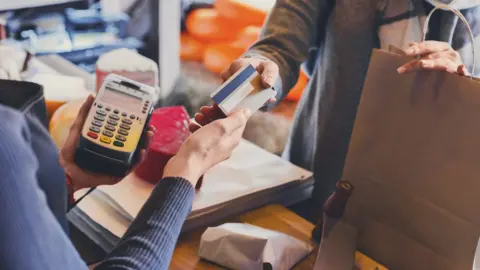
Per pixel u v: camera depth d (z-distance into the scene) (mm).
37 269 382
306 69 1209
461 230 755
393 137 813
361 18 1071
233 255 809
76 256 430
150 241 496
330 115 1168
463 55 995
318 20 1122
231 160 1074
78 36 1348
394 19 1034
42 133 467
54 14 1300
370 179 852
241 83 720
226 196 943
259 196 979
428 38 1018
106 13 1370
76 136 729
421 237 804
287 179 1029
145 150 769
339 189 879
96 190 944
